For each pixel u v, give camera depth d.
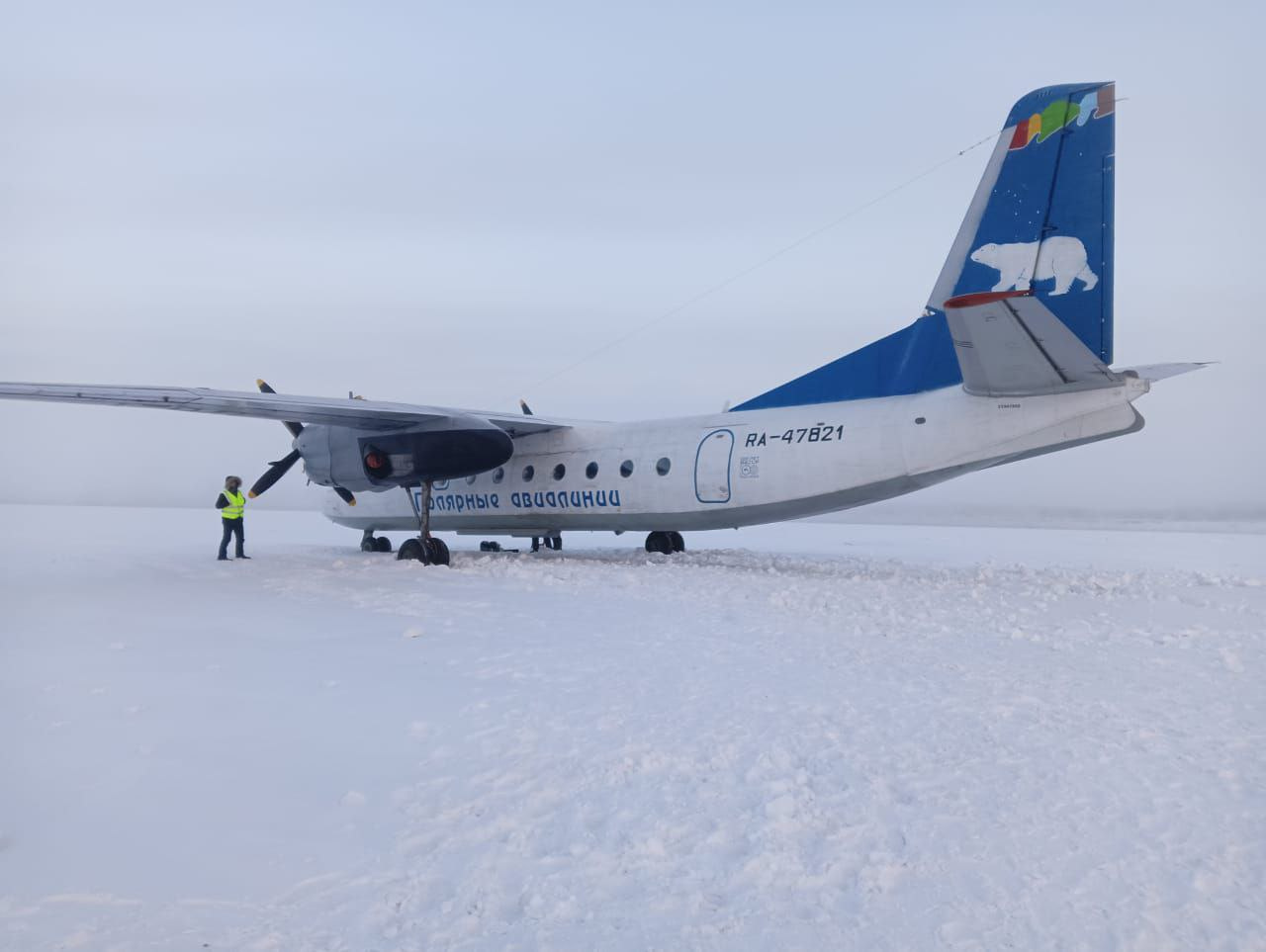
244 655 7.62
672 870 3.85
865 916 3.45
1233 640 8.30
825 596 11.13
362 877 3.71
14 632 8.62
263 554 18.12
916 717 5.82
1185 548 23.64
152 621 9.30
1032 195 12.20
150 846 3.91
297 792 4.56
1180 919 3.34
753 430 14.79
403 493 19.56
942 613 9.85
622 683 6.74
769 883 3.73
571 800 4.54
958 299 9.74
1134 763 4.91
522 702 6.22
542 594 11.52
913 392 13.23
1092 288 11.75
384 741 5.36
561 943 3.27
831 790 4.63
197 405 14.00
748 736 5.45
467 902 3.55
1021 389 11.66
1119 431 11.62
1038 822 4.20
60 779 4.64
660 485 15.77
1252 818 4.20
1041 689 6.49
